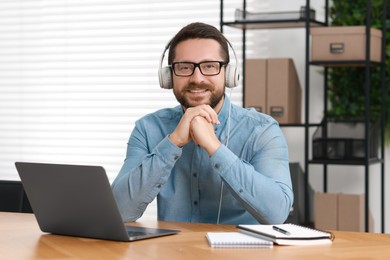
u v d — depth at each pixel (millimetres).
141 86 4988
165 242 2068
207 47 2502
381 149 4273
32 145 5270
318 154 4074
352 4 4344
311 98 4508
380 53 4223
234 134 2641
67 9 5152
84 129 5113
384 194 4375
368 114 3953
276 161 2549
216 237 2057
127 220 2506
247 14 4195
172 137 2430
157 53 4938
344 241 2098
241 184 2367
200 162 2611
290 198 2463
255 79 4188
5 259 1847
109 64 5059
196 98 2527
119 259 1827
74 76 5148
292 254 1886
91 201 2066
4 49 5352
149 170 2436
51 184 2137
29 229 2340
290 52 4570
